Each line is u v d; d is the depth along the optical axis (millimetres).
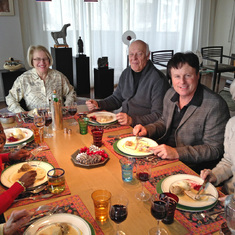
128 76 2418
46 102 2586
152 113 2188
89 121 1925
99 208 941
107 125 1893
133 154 1436
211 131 1581
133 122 2020
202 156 1487
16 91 2500
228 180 1396
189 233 896
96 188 1149
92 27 5543
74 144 1576
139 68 2301
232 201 923
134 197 1083
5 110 3402
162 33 6418
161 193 1044
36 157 1418
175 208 928
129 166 1197
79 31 5449
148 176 1092
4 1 4441
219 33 7086
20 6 4793
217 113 1568
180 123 1672
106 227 930
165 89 2238
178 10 6426
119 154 1456
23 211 908
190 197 1068
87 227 898
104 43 5820
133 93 2406
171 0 6277
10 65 4293
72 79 5086
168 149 1432
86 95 5355
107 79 5211
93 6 5391
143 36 6176
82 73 5184
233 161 1329
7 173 1238
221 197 1097
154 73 2273
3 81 4285
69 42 5418
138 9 5938
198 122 1617
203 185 1132
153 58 5523
